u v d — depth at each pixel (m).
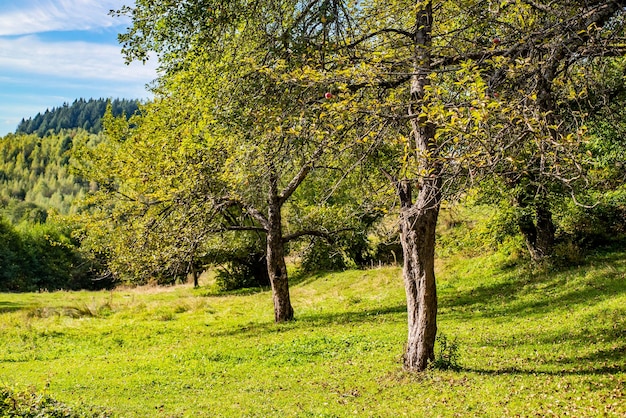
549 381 10.49
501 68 7.71
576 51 7.71
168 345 19.78
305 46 8.70
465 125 6.52
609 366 10.95
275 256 22.86
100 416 10.56
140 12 9.71
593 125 9.23
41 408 9.58
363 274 32.94
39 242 73.88
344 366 14.27
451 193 7.39
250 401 11.78
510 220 24.02
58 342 20.95
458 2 9.59
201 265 40.12
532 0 8.67
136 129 25.08
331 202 26.36
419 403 10.18
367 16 10.41
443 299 23.58
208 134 11.31
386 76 9.43
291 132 8.42
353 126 8.74
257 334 20.39
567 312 16.81
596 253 23.20
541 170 6.34
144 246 20.06
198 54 10.05
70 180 164.00
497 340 15.09
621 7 7.75
